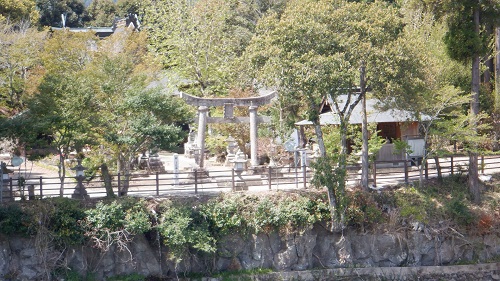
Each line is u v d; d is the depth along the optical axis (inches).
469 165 1414.9
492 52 1875.0
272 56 1174.3
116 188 1306.6
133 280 1139.3
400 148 1395.2
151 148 1275.8
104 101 1312.7
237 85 1779.0
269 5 2511.1
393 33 1245.7
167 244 1141.7
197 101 1413.6
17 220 1088.2
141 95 1245.1
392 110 1380.4
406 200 1328.7
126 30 2069.4
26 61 1694.1
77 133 1203.2
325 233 1254.9
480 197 1417.3
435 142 1432.1
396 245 1285.7
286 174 1385.3
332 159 1256.8
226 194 1222.9
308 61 1147.3
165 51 1963.6
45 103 1202.6
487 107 1749.5
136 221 1119.6
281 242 1221.1
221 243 1192.2
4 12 2236.7
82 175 1201.4
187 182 1330.0
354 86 1322.6
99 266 1138.7
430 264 1311.5
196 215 1173.1
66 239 1106.1
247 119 1448.1
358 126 1550.2
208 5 1967.3
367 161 1321.4
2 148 1475.1
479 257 1346.0
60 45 1716.3
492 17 1461.6
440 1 1456.7
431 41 1676.9
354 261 1263.5
